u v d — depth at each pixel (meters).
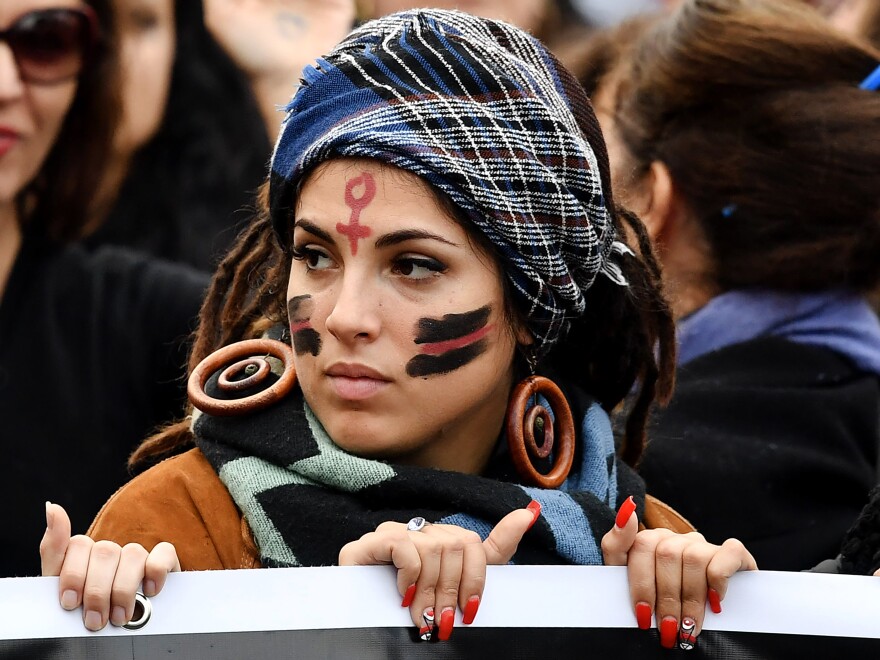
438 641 4.96
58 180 9.25
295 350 5.76
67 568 4.83
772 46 8.46
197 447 6.13
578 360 6.73
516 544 5.05
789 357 8.33
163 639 4.89
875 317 8.91
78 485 8.91
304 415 5.84
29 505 8.80
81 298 9.21
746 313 8.42
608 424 6.50
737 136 8.40
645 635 5.07
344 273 5.61
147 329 9.19
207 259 10.10
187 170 10.17
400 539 4.91
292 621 4.93
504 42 5.86
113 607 4.83
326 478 5.68
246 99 10.57
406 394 5.61
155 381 9.15
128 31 9.60
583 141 5.84
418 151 5.47
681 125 8.56
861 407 8.28
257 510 5.70
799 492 7.92
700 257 8.57
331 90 5.66
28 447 8.88
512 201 5.60
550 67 5.91
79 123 9.24
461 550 4.95
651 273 6.87
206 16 10.53
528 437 6.01
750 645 5.11
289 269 6.33
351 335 5.53
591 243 5.90
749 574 5.16
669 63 8.61
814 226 8.33
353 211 5.54
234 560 5.80
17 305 9.12
